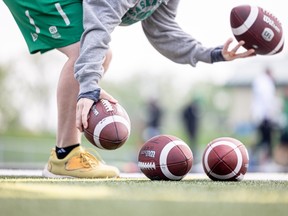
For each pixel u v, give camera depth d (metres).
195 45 4.01
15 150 16.97
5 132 26.77
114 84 43.75
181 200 2.33
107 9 3.38
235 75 33.88
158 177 3.53
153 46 4.16
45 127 27.86
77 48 3.62
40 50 3.72
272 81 12.85
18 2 3.65
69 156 3.87
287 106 14.80
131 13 3.65
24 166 9.73
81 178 3.78
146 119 16.39
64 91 3.74
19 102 26.86
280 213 2.08
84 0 3.44
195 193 2.56
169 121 45.25
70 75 3.69
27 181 3.16
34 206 2.13
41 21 3.61
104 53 3.34
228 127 38.09
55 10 3.56
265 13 3.73
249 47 3.79
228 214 2.03
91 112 3.29
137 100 44.00
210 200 2.34
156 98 16.12
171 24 4.07
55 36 3.61
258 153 12.95
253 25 3.69
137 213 2.01
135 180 3.53
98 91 3.27
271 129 12.87
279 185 3.15
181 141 3.59
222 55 3.89
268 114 12.84
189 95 45.00
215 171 3.53
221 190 2.72
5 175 4.08
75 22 3.57
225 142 3.59
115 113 3.32
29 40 3.75
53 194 2.44
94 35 3.32
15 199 2.29
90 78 3.27
